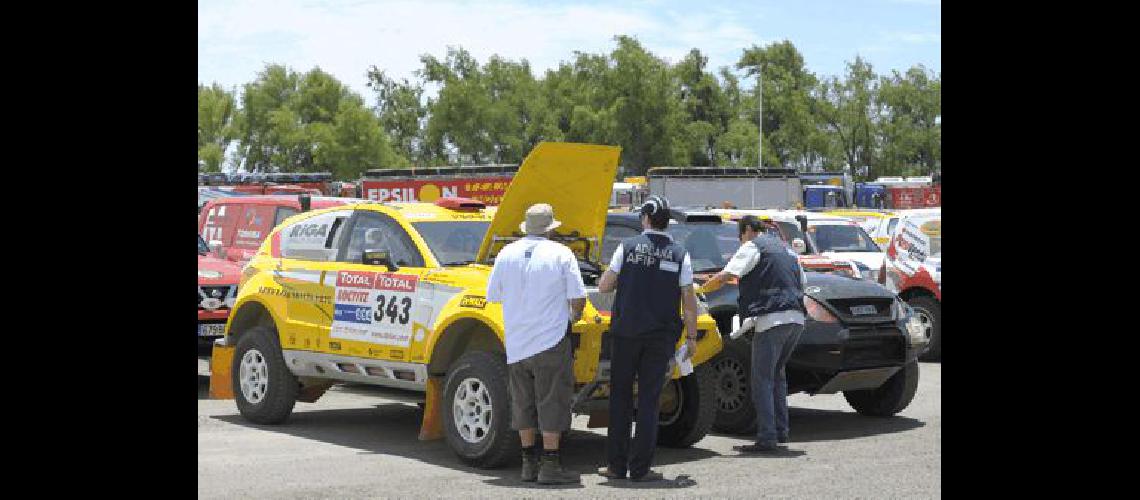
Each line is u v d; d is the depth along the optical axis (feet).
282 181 110.22
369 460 29.45
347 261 32.81
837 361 34.04
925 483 27.22
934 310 54.65
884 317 35.32
